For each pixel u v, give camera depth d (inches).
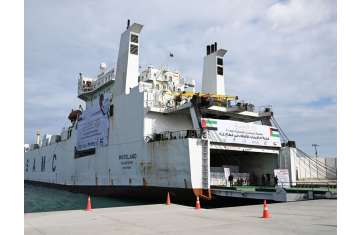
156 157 946.7
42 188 1930.4
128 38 1149.7
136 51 1155.9
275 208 585.9
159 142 939.3
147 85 1154.7
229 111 1026.1
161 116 1038.4
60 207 1045.8
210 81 1229.1
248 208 605.9
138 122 1036.5
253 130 989.2
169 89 1321.4
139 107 1037.8
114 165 1162.6
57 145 1841.8
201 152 853.2
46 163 2026.3
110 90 1402.6
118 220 458.9
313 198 751.7
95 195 1305.4
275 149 1050.1
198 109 908.0
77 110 1619.1
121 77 1166.3
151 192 958.4
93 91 1540.4
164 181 908.0
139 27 1155.9
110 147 1201.4
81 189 1439.5
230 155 1213.1
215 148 904.9
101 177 1254.3
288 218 444.5
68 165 1625.2
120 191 1111.6
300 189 773.3
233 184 1034.1
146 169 985.5
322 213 490.6
